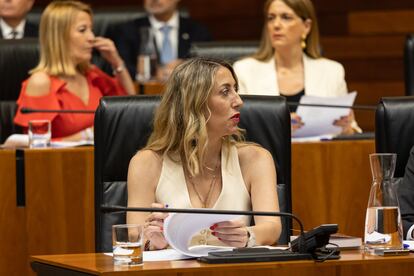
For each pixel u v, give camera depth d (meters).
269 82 11.66
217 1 18.42
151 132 7.65
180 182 7.32
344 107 10.02
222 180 7.39
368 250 6.15
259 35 18.25
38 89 11.41
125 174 7.62
